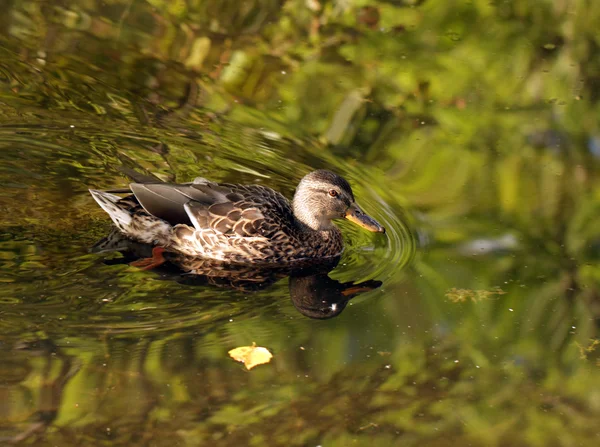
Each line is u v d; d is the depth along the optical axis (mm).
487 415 9672
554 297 11695
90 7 19031
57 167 13906
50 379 9617
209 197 12859
